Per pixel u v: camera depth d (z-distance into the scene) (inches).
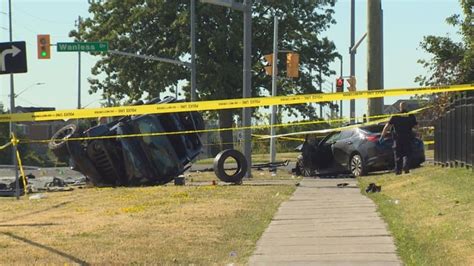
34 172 3506.4
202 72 5388.8
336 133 2477.9
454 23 2352.4
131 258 985.5
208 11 5305.1
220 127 5521.7
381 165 2249.0
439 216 1197.1
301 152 2556.6
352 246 1050.1
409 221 1208.2
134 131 2165.4
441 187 1540.4
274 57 3403.1
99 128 2178.9
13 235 1171.3
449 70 2284.7
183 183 2197.3
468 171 1764.3
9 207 1640.0
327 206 1497.3
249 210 1435.8
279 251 1032.8
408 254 973.2
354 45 3454.7
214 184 2100.1
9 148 5369.1
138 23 5546.3
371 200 1579.7
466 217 1140.5
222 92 5369.1
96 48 3782.0
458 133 1942.7
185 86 5526.6
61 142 2193.7
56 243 1091.3
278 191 1827.0
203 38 5374.0
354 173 2325.3
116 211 1445.6
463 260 889.5
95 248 1048.8
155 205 1528.1
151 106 1790.1
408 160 2050.9
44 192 2122.3
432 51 2361.0
